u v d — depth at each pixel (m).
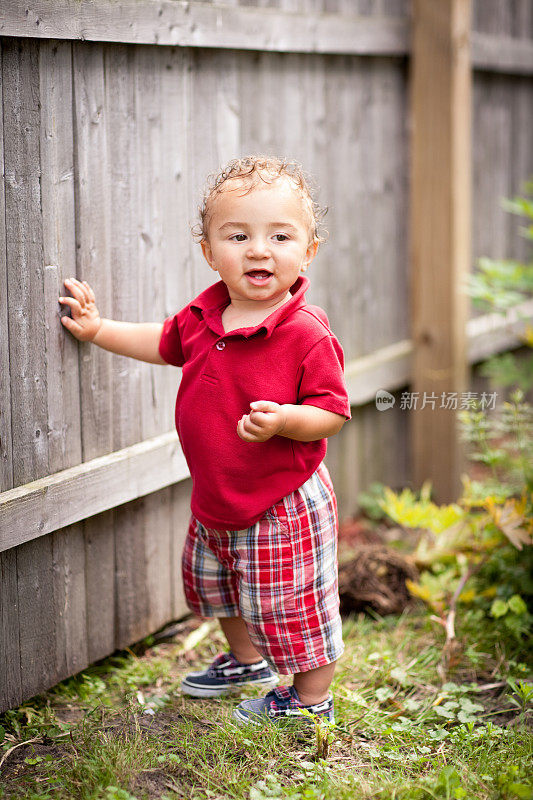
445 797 2.32
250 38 3.41
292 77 3.80
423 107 4.49
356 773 2.45
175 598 3.46
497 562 3.54
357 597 3.54
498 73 5.49
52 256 2.67
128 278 3.00
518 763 2.47
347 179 4.22
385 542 4.32
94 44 2.76
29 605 2.77
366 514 4.62
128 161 2.95
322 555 2.57
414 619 3.47
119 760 2.41
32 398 2.66
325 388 2.41
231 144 3.47
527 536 3.19
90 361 2.89
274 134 3.72
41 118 2.58
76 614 2.97
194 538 2.75
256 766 2.47
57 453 2.79
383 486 4.80
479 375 5.58
